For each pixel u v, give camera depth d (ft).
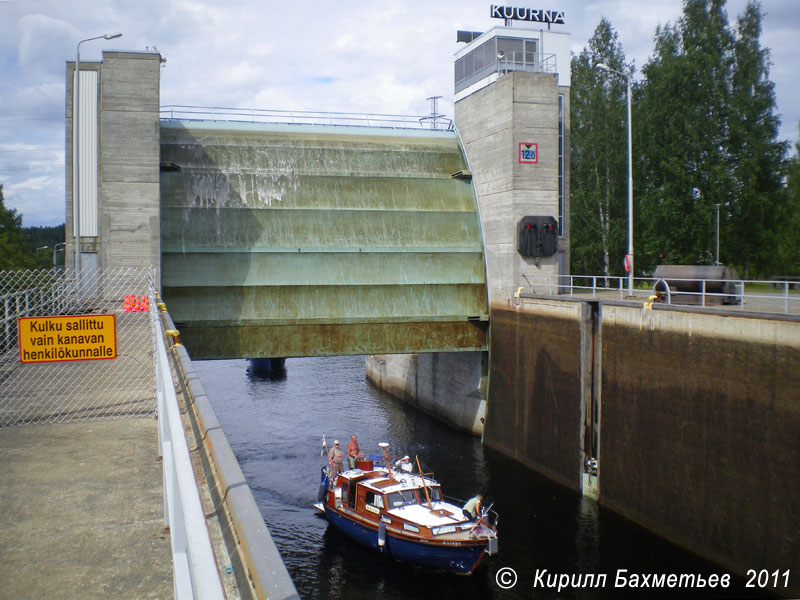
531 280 120.98
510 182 121.29
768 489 68.23
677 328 81.25
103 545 22.90
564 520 90.07
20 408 41.32
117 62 109.91
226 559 16.02
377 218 126.93
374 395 167.63
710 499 76.07
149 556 22.11
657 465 84.84
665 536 83.30
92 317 36.55
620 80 197.98
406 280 124.36
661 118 167.53
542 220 120.06
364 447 120.98
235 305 115.75
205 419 20.13
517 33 147.02
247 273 117.39
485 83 140.67
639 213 182.70
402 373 163.12
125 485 28.48
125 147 110.01
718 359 74.84
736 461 72.33
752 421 70.28
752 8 165.78
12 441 34.71
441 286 126.31
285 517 90.48
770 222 167.02
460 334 127.03
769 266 169.17
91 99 112.37
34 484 28.55
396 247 125.29
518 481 106.42
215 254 116.78
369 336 121.29
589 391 99.55
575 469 101.30
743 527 71.41
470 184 135.85
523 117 121.29
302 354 118.11
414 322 123.34
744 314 71.15
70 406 41.75
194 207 118.93
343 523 84.69
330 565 78.28
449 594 72.02
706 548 76.64
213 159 124.36
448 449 123.54
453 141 142.00
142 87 110.52
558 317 105.70
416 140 139.64
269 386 172.55
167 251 115.03
